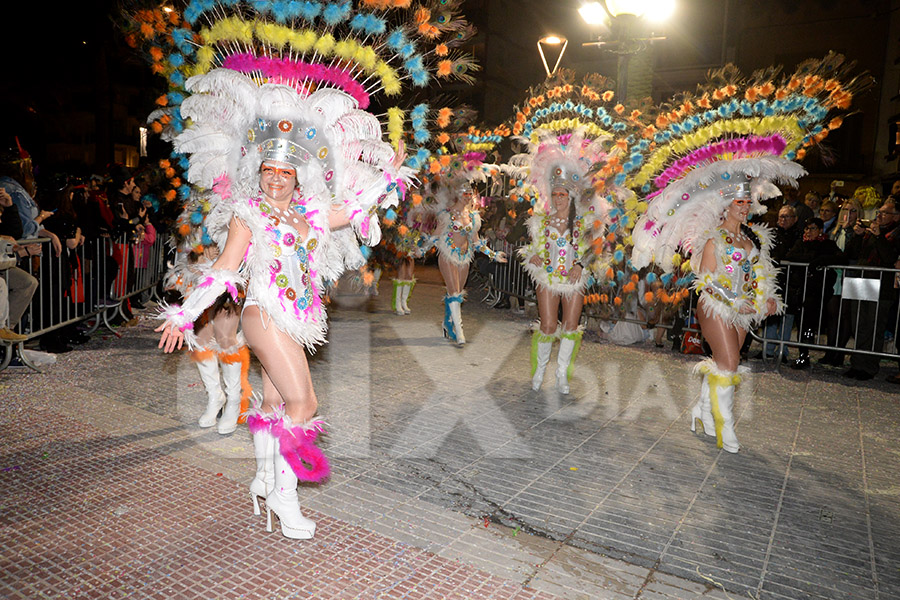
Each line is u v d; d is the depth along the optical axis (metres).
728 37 20.72
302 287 3.21
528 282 10.48
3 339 5.75
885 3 17.36
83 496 3.59
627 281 8.16
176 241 4.62
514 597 2.81
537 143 6.14
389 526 3.40
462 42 3.96
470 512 3.61
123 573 2.88
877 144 17.59
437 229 8.14
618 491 3.98
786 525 3.62
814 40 18.44
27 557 2.97
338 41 3.68
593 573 3.04
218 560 3.01
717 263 4.71
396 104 4.17
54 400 5.19
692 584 2.99
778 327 7.87
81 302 7.24
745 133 4.75
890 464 4.61
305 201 3.34
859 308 7.16
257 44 3.70
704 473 4.33
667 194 4.95
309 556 3.08
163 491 3.68
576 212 6.00
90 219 7.29
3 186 6.27
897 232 7.20
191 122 3.80
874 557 3.30
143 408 5.08
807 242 7.64
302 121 3.19
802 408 5.98
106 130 21.69
